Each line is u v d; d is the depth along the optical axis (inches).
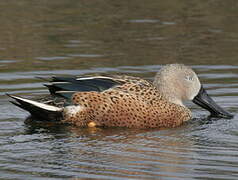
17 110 602.2
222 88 676.1
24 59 772.0
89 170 434.3
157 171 431.2
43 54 796.0
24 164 446.6
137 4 1094.4
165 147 489.7
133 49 824.3
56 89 569.3
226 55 799.1
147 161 452.4
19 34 889.5
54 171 432.5
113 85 563.5
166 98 581.9
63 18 986.7
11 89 655.8
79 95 560.7
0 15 988.6
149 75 708.0
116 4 1090.1
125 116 558.6
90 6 1072.2
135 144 498.0
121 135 529.3
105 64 750.5
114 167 439.8
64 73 712.4
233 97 648.4
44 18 983.6
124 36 893.8
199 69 740.7
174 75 587.5
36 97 626.2
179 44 852.0
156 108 563.2
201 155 466.3
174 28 942.4
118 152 474.6
